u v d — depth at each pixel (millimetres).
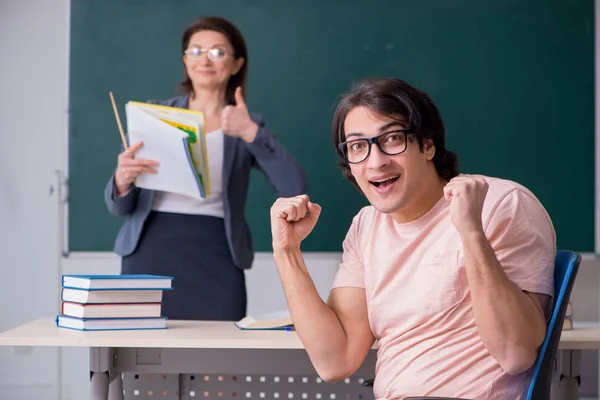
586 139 3742
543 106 3740
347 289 1712
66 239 3682
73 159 3668
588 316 3742
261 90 3711
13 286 3723
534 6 3736
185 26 3682
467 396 1448
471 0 3732
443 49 3736
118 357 1986
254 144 2736
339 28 3723
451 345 1488
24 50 3725
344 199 3713
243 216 2877
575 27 3736
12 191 3721
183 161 2449
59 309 3725
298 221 1751
